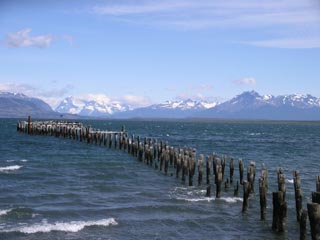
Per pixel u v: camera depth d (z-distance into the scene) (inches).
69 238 762.8
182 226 856.3
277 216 811.4
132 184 1306.6
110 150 2372.0
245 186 956.6
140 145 1849.2
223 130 6683.1
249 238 784.9
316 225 601.0
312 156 2367.1
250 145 3213.6
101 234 791.7
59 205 1007.0
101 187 1243.2
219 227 852.6
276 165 1902.1
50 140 3046.3
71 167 1659.7
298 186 883.4
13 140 3034.0
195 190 1213.1
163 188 1243.2
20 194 1116.5
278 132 6245.1
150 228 837.8
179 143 3272.6
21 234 775.7
